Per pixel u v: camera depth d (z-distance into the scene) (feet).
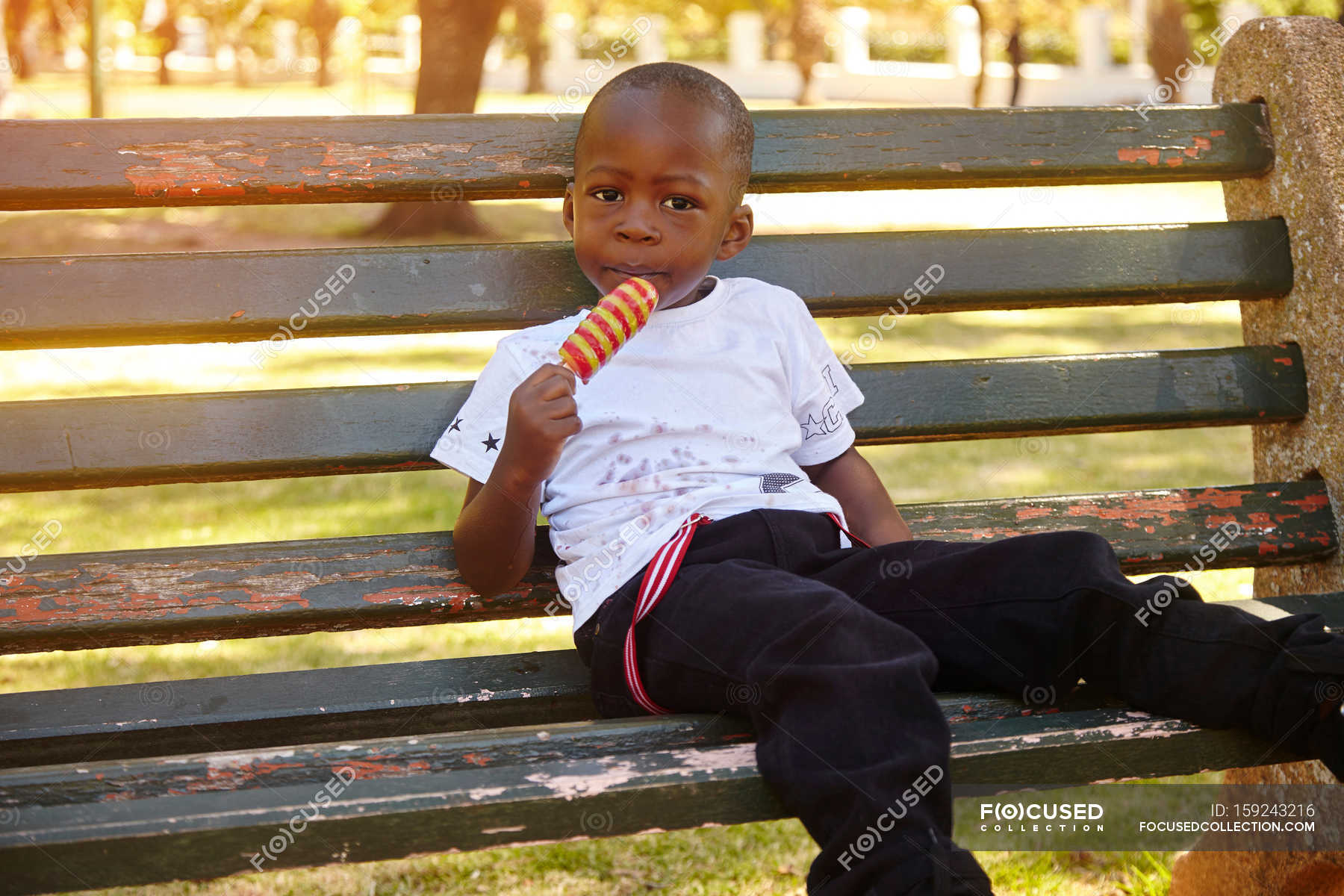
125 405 5.94
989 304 6.79
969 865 4.13
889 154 6.72
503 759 4.75
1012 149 6.85
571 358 5.31
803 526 5.75
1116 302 6.92
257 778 4.56
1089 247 6.83
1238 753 4.91
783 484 5.99
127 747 5.46
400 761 4.67
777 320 6.36
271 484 15.66
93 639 5.65
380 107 60.23
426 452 6.20
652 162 5.75
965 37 80.12
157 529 13.56
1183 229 6.92
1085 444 17.99
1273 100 7.04
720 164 5.90
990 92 73.46
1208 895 6.91
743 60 83.15
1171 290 6.85
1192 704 4.86
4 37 49.24
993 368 6.75
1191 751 4.86
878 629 4.84
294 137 6.23
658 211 5.82
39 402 5.88
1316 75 6.89
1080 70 75.51
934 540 5.81
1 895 4.03
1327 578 6.72
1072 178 6.93
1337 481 6.68
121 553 5.78
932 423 6.64
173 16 90.43
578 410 5.99
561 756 4.81
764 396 6.17
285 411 6.09
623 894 7.36
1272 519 6.66
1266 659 4.76
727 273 6.57
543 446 5.21
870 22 83.82
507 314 6.33
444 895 7.35
